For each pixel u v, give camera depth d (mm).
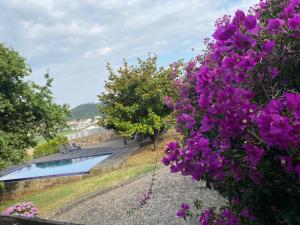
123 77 19391
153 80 18656
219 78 2574
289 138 1902
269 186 2498
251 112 2324
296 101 1890
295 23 2555
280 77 2719
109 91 19938
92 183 14211
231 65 2463
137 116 19344
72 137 36500
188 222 6559
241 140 2594
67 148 32281
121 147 26812
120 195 9547
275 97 2486
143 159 17312
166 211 7395
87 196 10953
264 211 2680
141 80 18844
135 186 9945
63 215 9688
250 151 2363
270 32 2799
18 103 17062
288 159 2256
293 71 2713
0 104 15641
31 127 17578
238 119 2344
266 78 2641
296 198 2447
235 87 2586
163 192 8461
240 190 2754
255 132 2377
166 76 18516
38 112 17547
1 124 16859
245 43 2475
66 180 17516
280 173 2453
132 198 8867
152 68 19281
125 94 19578
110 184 12305
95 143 34312
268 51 2559
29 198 15547
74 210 9805
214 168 2762
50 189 17094
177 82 5047
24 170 27641
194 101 4539
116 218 8008
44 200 13773
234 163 2600
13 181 18359
